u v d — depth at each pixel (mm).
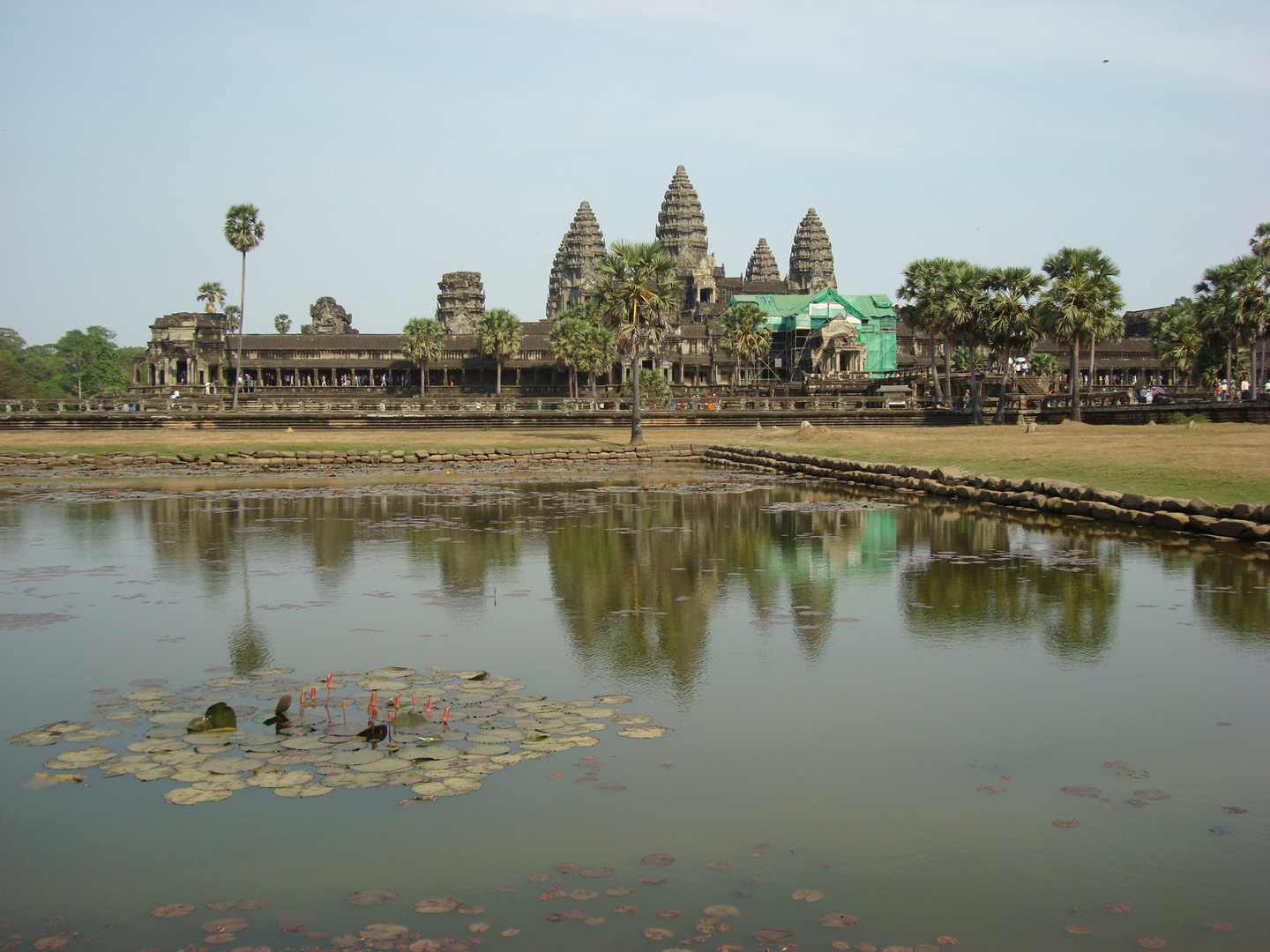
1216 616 17641
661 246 70938
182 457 57031
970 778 10719
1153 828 9555
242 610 18984
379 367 137750
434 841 9281
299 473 53500
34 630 17406
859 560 24047
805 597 19844
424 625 17688
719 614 18344
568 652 15781
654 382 113125
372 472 55062
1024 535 27656
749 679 14281
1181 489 30234
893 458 48062
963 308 83562
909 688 13828
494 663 15188
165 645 16375
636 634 16922
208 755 11312
